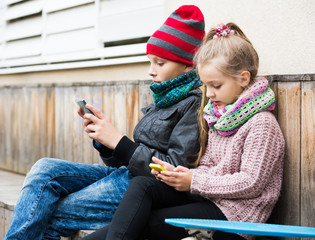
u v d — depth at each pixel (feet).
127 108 9.84
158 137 7.17
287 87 6.70
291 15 7.39
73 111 11.46
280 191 6.77
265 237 7.05
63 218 7.34
